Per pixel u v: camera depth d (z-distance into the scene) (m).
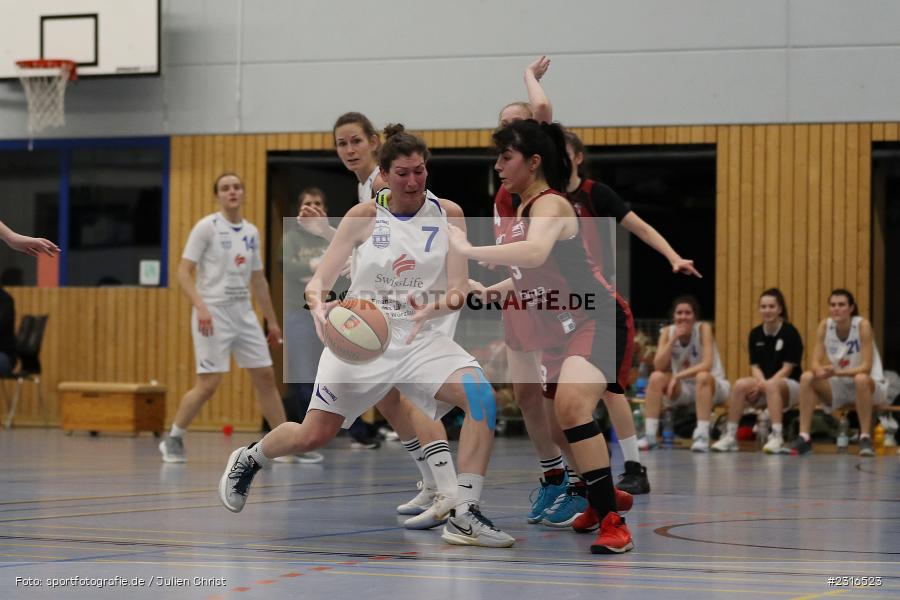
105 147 18.66
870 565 5.16
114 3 18.06
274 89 18.17
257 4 18.23
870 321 16.45
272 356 17.98
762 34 16.73
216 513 7.14
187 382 18.25
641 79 17.08
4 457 12.34
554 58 17.33
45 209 18.84
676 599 4.25
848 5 16.52
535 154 5.83
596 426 5.68
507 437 17.08
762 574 4.90
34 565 4.98
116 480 9.59
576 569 5.04
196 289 11.91
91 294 18.61
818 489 9.16
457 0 17.62
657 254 18.55
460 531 5.83
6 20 18.34
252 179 18.22
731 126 16.81
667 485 9.49
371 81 17.91
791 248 16.64
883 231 17.08
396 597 4.26
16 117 18.84
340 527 6.52
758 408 14.97
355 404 6.25
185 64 18.41
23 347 17.66
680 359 14.81
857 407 13.86
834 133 16.53
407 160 6.14
